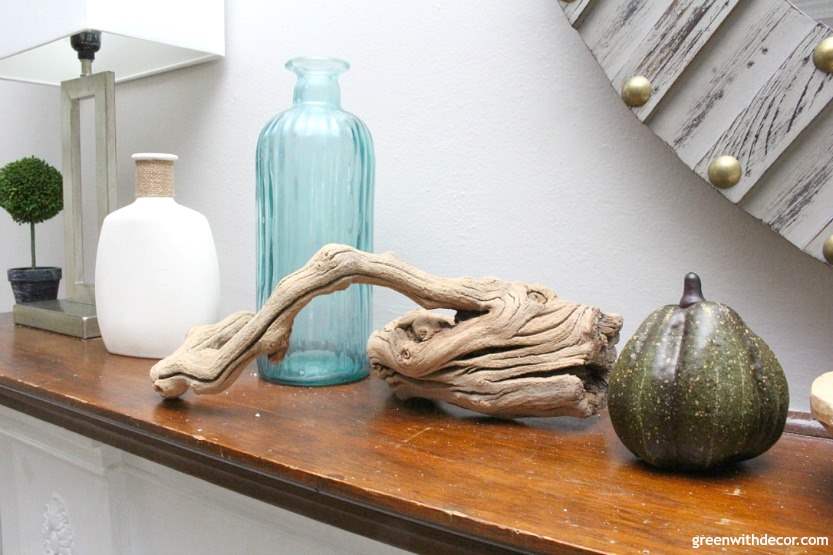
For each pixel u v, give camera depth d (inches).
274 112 31.7
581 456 17.6
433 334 20.9
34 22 29.8
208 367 21.0
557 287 24.8
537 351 20.0
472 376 20.2
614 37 21.3
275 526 22.6
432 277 21.1
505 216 25.8
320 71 25.5
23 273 35.0
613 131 23.4
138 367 26.3
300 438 18.7
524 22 24.9
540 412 20.0
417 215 28.0
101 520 27.9
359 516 15.9
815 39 18.6
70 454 28.4
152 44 35.1
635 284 23.3
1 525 34.4
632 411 16.1
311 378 24.4
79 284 34.0
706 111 20.1
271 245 25.6
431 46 27.2
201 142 34.8
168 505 26.2
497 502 14.6
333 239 25.2
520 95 25.2
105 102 30.7
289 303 20.6
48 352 28.5
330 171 25.0
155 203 27.4
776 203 19.4
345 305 25.1
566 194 24.5
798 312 20.9
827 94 18.5
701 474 16.4
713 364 15.4
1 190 34.6
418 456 17.4
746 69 19.5
